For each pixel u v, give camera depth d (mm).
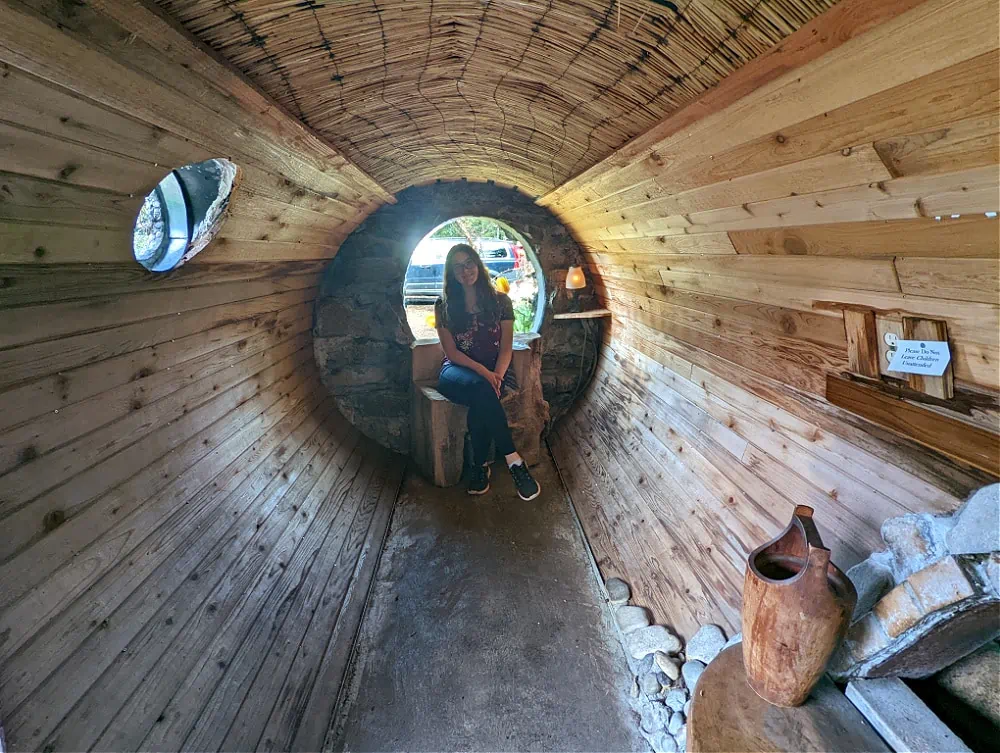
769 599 1047
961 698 1066
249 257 1856
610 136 1492
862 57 739
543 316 3693
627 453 2746
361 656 1951
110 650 1173
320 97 1280
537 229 3490
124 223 1146
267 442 2281
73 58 755
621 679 1841
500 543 2646
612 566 2342
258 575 1798
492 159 2477
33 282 1037
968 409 959
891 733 993
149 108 943
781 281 1392
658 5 876
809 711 1090
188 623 1427
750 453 1748
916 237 918
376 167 2182
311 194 1916
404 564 2486
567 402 3883
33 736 950
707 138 1169
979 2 579
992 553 877
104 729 1084
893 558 1105
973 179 753
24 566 1028
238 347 2098
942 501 1056
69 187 955
